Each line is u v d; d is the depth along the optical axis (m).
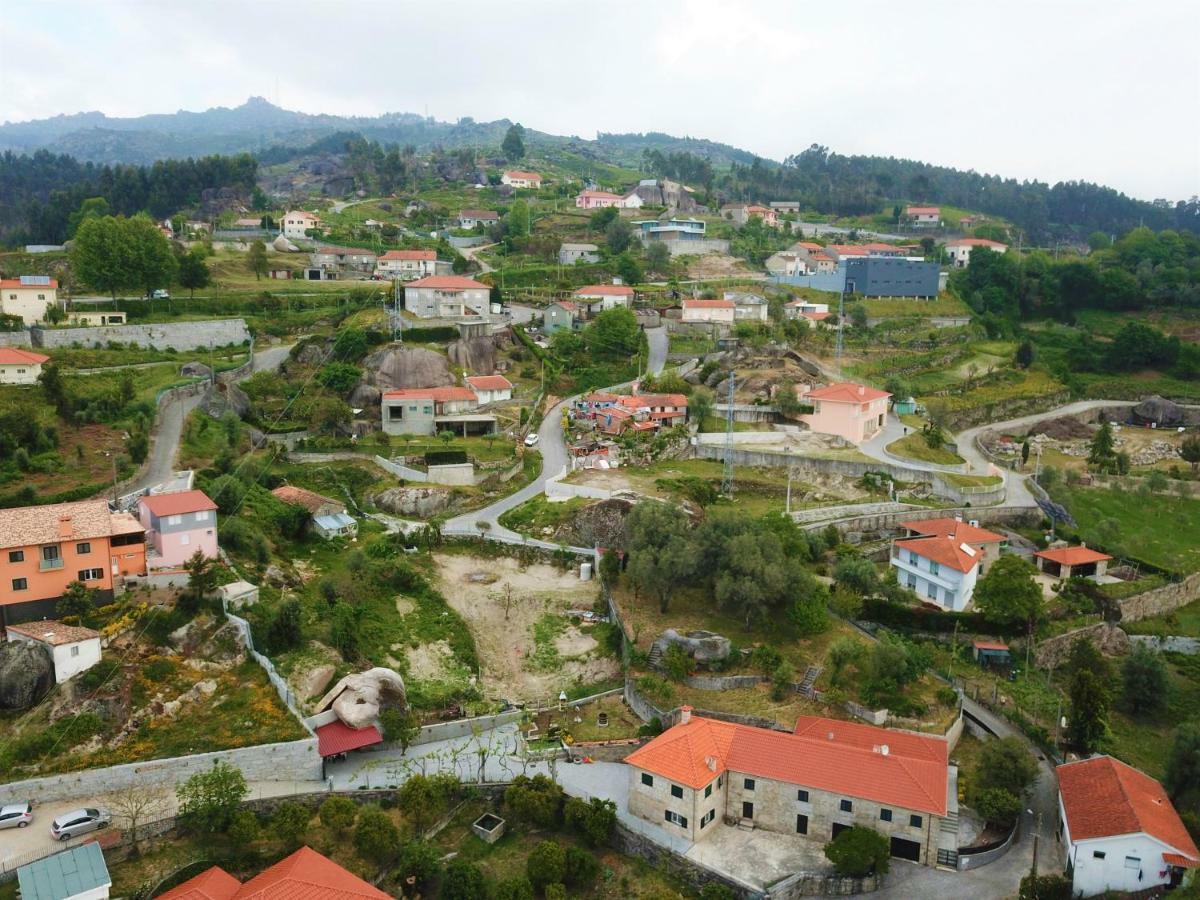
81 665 68.12
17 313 145.88
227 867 57.78
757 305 196.12
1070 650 93.19
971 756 73.38
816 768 64.44
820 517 113.56
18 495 88.38
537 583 102.12
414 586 97.19
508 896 56.28
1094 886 58.47
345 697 72.19
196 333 152.75
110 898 53.88
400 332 156.88
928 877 60.09
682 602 94.56
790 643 86.38
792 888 57.97
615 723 77.31
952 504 118.06
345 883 53.69
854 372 174.12
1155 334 199.50
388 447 130.75
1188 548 118.88
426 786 63.22
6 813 57.69
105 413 111.88
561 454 135.75
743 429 144.88
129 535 77.06
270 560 92.44
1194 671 94.00
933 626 91.56
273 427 129.62
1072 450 158.62
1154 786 66.88
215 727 66.94
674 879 61.12
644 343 175.50
